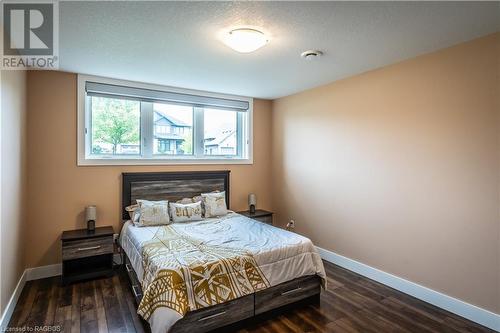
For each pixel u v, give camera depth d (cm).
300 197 441
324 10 194
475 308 245
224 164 458
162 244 271
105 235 325
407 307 270
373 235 332
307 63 305
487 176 238
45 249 330
